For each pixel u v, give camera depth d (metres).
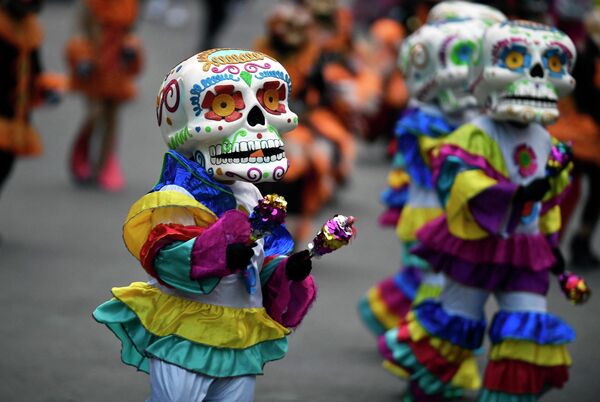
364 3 66.75
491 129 16.64
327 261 29.81
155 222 12.81
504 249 16.48
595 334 23.12
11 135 27.64
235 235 12.51
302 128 28.12
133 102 53.59
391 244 32.19
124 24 35.62
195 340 12.93
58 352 20.52
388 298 21.61
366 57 39.50
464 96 19.62
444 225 16.89
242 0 78.19
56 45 63.38
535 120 16.19
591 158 27.17
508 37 16.22
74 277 25.95
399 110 41.62
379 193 39.66
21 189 36.31
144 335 13.30
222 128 12.87
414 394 17.81
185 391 12.82
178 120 13.17
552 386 16.72
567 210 27.97
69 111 51.62
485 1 22.64
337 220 13.12
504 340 16.44
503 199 15.93
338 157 35.16
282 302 13.48
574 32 30.56
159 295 13.24
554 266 16.80
